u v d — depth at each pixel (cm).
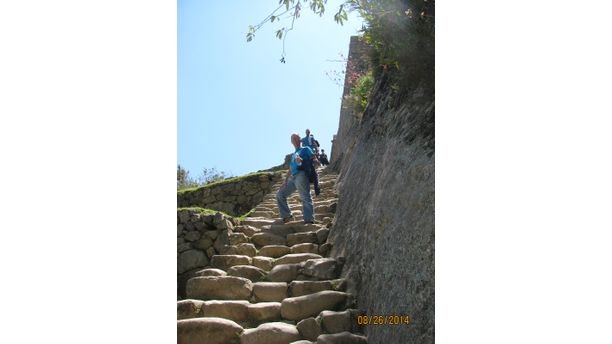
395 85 444
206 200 956
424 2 323
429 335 244
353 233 418
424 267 265
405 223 301
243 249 464
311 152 580
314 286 379
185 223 466
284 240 500
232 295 381
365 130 579
